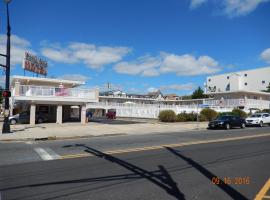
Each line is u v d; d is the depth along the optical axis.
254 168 10.30
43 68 43.94
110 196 7.01
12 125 31.03
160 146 15.91
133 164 10.88
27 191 7.46
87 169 9.98
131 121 40.16
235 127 33.03
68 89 33.59
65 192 7.36
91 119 45.81
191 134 23.88
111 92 93.19
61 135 22.23
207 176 9.09
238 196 7.07
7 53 22.69
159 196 7.01
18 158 12.09
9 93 22.94
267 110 54.47
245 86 83.44
